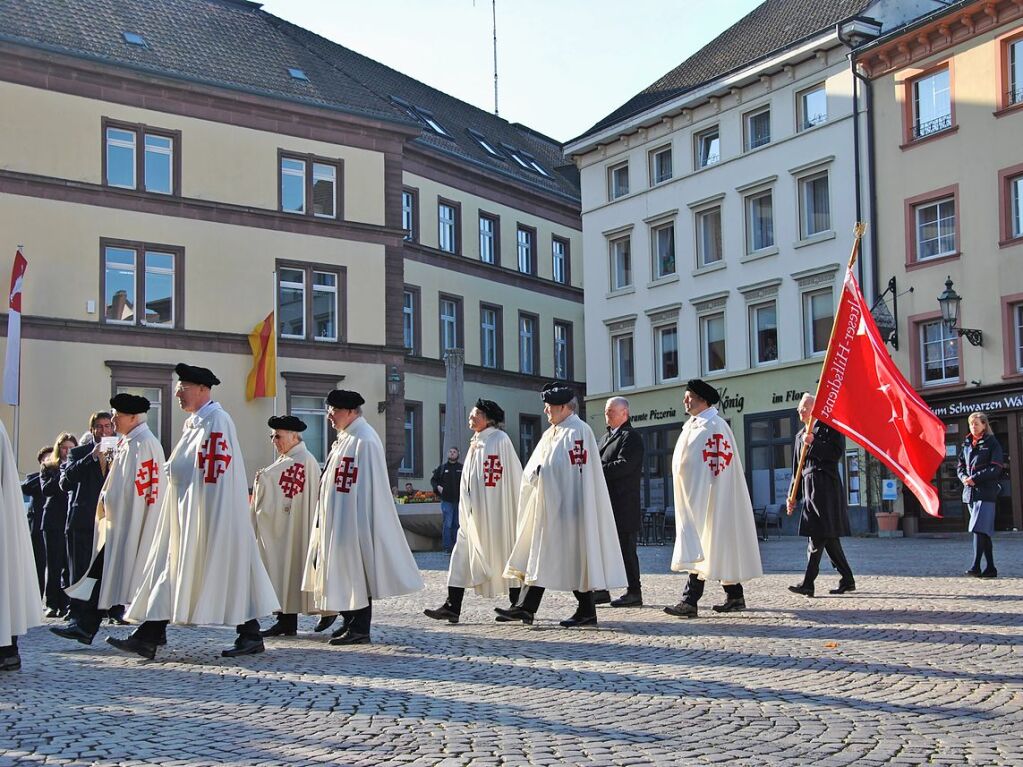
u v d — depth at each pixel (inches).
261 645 410.3
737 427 1541.6
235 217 1439.5
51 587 586.2
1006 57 1262.3
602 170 1754.4
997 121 1266.0
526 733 270.4
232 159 1444.4
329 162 1528.1
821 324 1457.9
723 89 1555.1
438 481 1095.6
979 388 1267.2
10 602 371.2
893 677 336.5
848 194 1414.9
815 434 560.7
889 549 1007.0
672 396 1637.6
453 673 358.3
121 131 1370.6
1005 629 426.0
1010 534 1214.9
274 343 1409.9
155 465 450.6
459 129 2026.3
